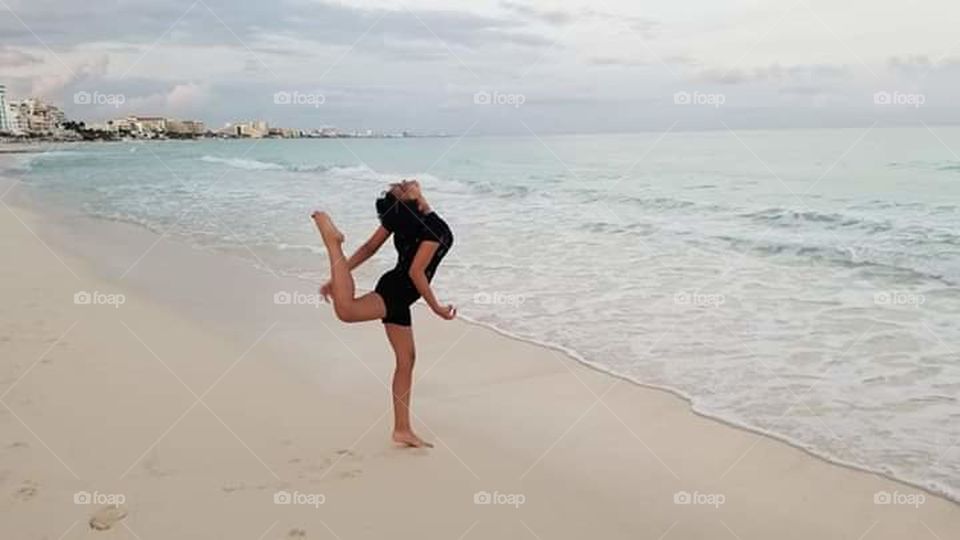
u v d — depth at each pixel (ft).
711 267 28.19
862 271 26.35
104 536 10.98
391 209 14.53
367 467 13.57
